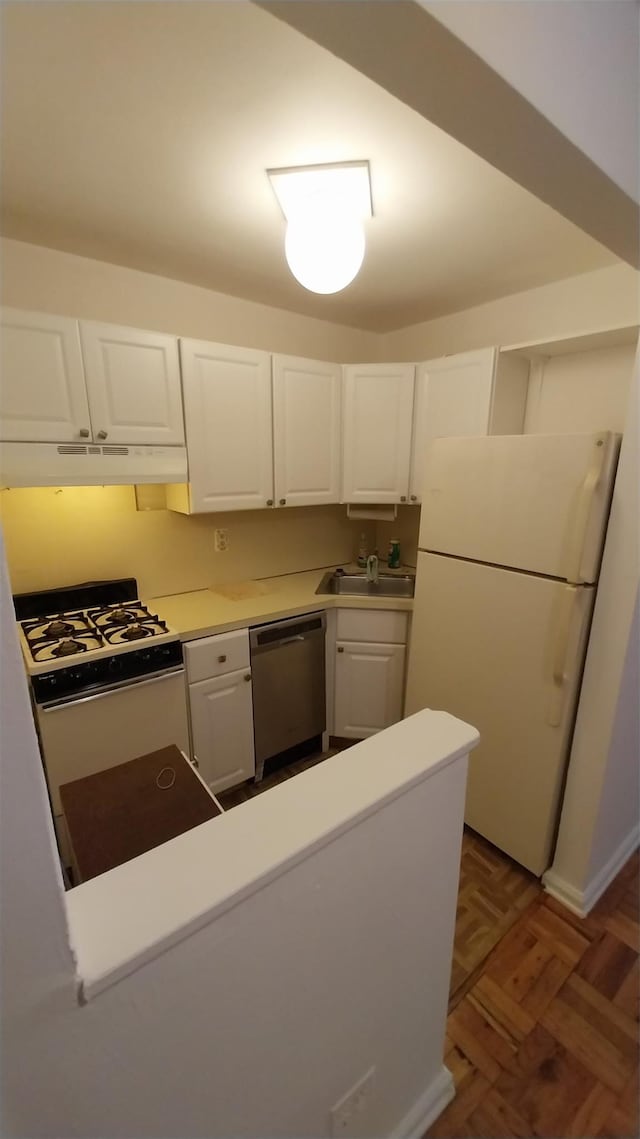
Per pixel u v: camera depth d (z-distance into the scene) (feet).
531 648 5.39
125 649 5.58
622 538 4.69
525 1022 4.32
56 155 4.02
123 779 3.52
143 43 2.92
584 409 6.88
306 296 7.47
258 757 7.30
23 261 5.70
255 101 3.41
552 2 2.50
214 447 6.74
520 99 2.41
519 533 5.35
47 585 6.63
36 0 2.61
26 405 5.19
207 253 5.95
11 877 1.34
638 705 5.55
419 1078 3.55
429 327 8.73
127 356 5.80
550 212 4.95
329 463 8.11
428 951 3.25
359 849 2.49
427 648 6.62
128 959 1.64
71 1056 1.63
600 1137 3.57
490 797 6.11
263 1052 2.34
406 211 4.95
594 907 5.49
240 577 8.64
